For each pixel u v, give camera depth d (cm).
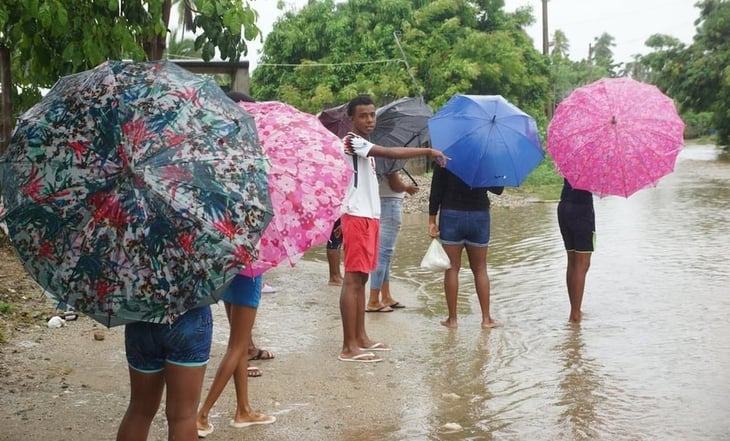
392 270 1075
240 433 468
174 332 334
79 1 776
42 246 309
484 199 723
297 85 2945
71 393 531
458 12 2961
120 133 303
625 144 696
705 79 4394
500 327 735
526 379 576
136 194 297
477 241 728
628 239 1295
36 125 313
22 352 620
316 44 2958
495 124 674
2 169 319
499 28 3091
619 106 704
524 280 976
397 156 599
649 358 622
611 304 823
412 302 861
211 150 310
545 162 3045
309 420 491
